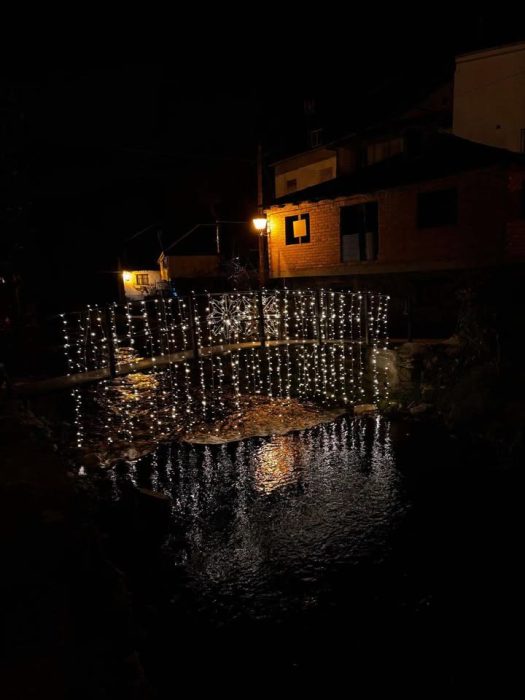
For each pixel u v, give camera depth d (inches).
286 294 719.1
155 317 1122.7
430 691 218.1
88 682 102.8
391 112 901.8
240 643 245.6
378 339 671.1
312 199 807.1
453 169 665.0
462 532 335.3
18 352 721.6
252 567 304.8
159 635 250.2
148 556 313.9
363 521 353.4
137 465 451.2
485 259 653.9
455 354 571.8
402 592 280.2
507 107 778.2
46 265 1547.7
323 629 254.4
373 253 777.6
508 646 241.1
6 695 89.8
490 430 465.1
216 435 523.8
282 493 397.1
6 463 212.8
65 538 150.5
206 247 1712.6
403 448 477.7
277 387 689.0
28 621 111.0
